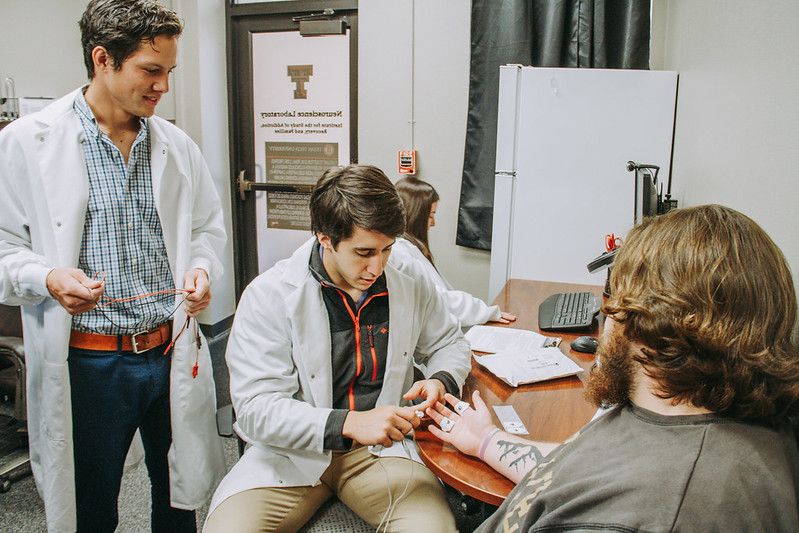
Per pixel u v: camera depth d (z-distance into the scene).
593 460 0.60
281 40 3.63
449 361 1.31
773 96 1.40
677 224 0.64
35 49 3.26
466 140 3.18
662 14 2.87
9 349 2.02
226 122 3.78
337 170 1.11
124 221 1.39
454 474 1.01
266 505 1.15
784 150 1.32
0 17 3.11
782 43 1.34
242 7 3.63
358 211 1.04
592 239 2.57
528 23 2.90
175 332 1.48
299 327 1.18
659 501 0.52
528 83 2.52
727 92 1.79
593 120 2.50
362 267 1.11
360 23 3.33
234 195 3.87
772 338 0.57
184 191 1.52
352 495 1.21
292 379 1.20
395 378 1.26
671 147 2.50
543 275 2.64
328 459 1.16
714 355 0.56
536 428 1.15
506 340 1.63
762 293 0.57
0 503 2.08
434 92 3.28
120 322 1.37
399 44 3.29
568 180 2.55
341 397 1.25
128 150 1.42
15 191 1.33
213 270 1.59
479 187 3.19
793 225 1.26
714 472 0.53
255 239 3.95
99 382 1.38
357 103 3.56
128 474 2.28
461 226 3.27
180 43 3.47
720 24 1.90
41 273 1.24
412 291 1.29
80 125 1.35
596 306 1.93
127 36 1.22
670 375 0.58
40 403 1.41
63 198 1.32
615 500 0.54
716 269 0.58
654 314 0.59
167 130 1.52
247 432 1.18
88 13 1.26
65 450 1.37
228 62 3.72
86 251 1.36
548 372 1.40
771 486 0.52
